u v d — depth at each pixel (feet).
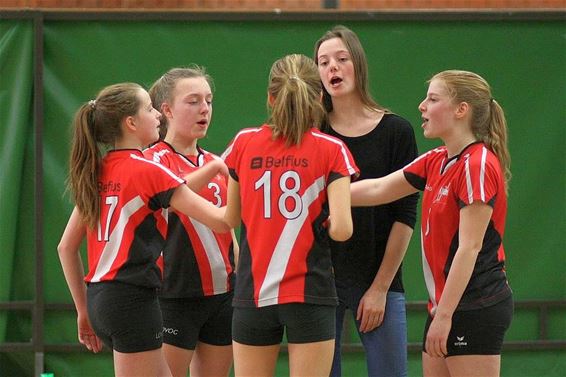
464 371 32.48
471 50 51.52
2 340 50.39
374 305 35.91
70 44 50.78
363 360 50.80
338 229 29.68
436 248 33.04
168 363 37.63
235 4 52.70
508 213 51.88
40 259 50.21
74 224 34.94
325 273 30.22
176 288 37.29
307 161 30.09
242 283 30.50
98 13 50.70
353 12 50.88
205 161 38.11
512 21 51.65
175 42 51.03
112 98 33.45
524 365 51.78
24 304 50.24
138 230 32.71
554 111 51.96
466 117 32.81
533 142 51.96
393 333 36.40
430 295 33.73
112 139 33.73
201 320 37.81
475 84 32.94
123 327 32.48
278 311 29.86
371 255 36.45
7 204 50.24
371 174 36.27
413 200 36.35
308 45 51.11
